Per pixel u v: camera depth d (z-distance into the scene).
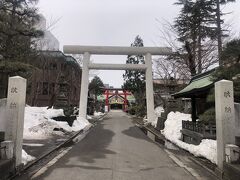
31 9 16.44
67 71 35.53
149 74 29.06
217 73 10.07
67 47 28.75
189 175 7.47
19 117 7.22
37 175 7.16
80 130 21.19
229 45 10.27
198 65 21.22
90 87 64.06
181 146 12.44
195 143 11.70
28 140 13.62
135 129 23.52
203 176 7.38
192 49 21.53
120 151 11.45
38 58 24.39
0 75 14.94
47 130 16.41
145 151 11.58
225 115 7.28
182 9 23.42
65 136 16.20
